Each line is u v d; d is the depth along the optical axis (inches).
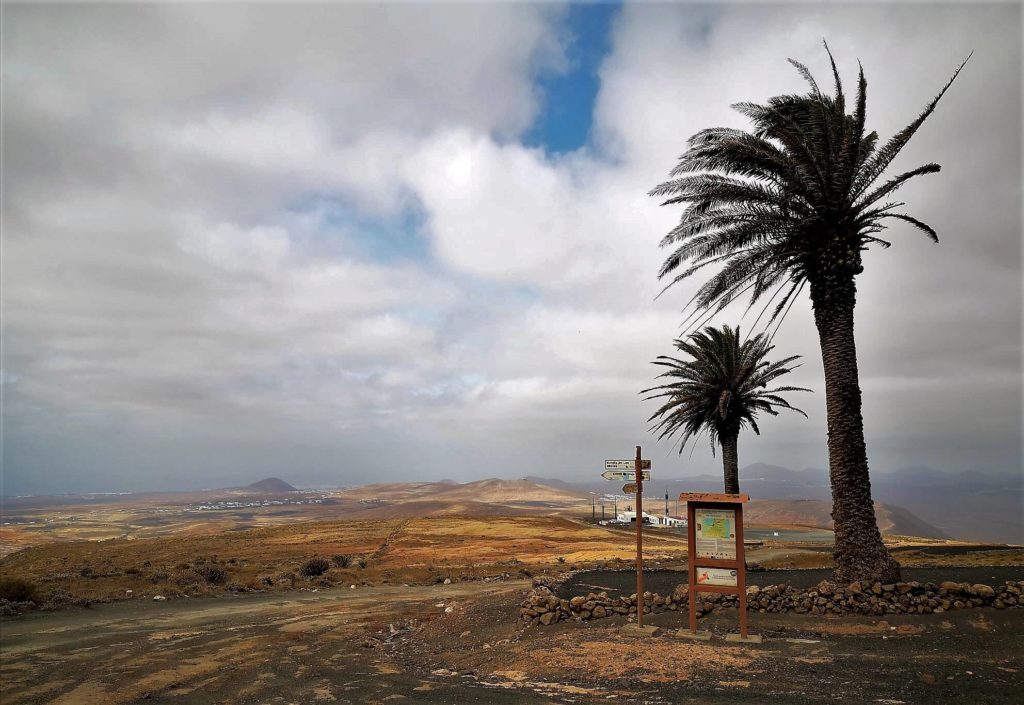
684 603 700.7
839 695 414.0
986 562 1149.7
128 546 2977.4
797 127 786.8
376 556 2554.1
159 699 509.4
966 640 536.4
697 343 1552.7
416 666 605.6
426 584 1539.1
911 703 391.9
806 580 924.0
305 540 3356.3
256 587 1428.4
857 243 780.6
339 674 577.0
